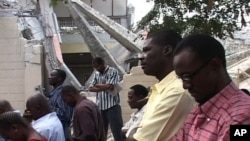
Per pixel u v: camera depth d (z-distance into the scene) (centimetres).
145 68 326
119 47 2039
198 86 228
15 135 414
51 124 516
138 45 1808
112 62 1759
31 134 416
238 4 745
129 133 337
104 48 1803
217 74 227
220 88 227
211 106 225
